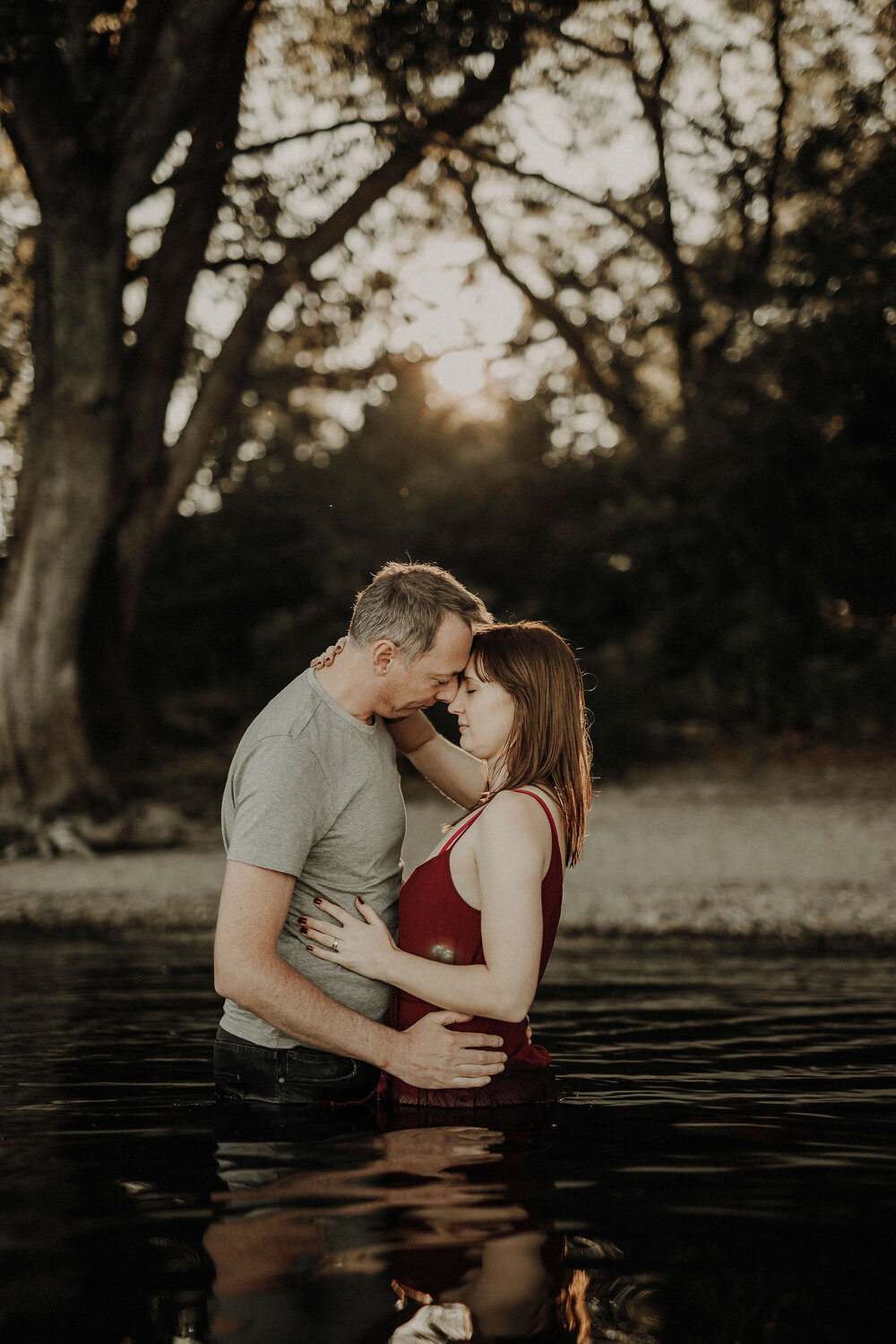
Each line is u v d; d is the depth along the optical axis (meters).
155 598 25.20
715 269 19.38
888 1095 2.99
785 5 16.86
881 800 16.41
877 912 8.20
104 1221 2.01
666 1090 3.05
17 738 13.73
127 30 12.73
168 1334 1.58
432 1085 2.78
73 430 13.55
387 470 26.11
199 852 13.30
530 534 24.34
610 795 17.84
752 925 7.86
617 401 23.11
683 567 20.69
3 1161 2.37
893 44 16.41
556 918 2.81
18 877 11.23
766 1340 1.56
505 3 13.50
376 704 2.84
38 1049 3.64
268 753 2.73
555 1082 2.98
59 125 12.32
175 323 14.59
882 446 19.23
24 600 13.73
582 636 23.91
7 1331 1.59
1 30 11.12
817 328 17.55
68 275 13.12
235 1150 2.45
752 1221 2.01
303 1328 1.60
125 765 15.02
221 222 15.26
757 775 19.27
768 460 18.75
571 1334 1.58
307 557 25.80
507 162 18.23
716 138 17.78
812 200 17.70
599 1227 1.98
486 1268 1.80
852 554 19.20
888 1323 1.61
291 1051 2.83
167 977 5.66
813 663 20.75
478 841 2.75
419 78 14.53
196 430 14.96
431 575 2.87
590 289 21.72
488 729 2.85
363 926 2.78
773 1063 3.45
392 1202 2.10
